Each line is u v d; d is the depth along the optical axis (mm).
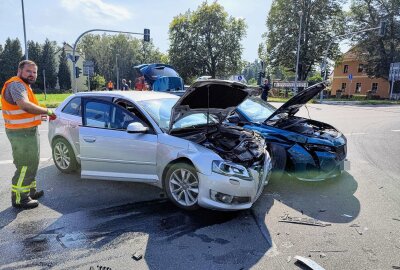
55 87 74000
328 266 3033
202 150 4020
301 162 5215
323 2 39344
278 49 42156
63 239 3449
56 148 5773
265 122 5941
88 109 5047
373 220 4043
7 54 66188
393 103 28406
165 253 3201
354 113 17406
